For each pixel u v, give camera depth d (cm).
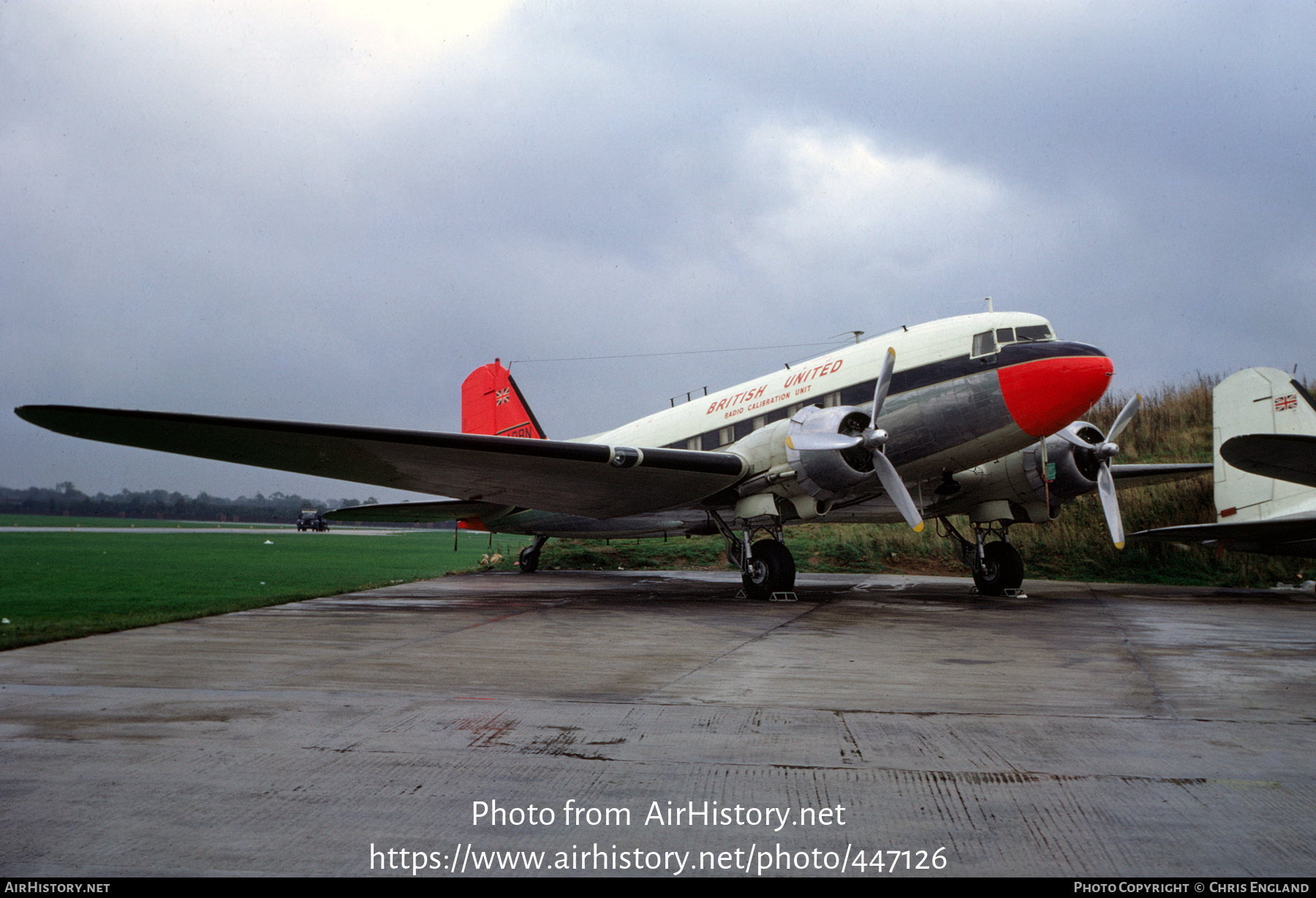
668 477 1277
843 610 1162
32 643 780
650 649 787
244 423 976
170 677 618
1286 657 743
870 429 1188
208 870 283
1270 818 334
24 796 352
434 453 1138
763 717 501
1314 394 2048
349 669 661
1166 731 469
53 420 949
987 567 1440
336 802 349
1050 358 1135
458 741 443
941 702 546
